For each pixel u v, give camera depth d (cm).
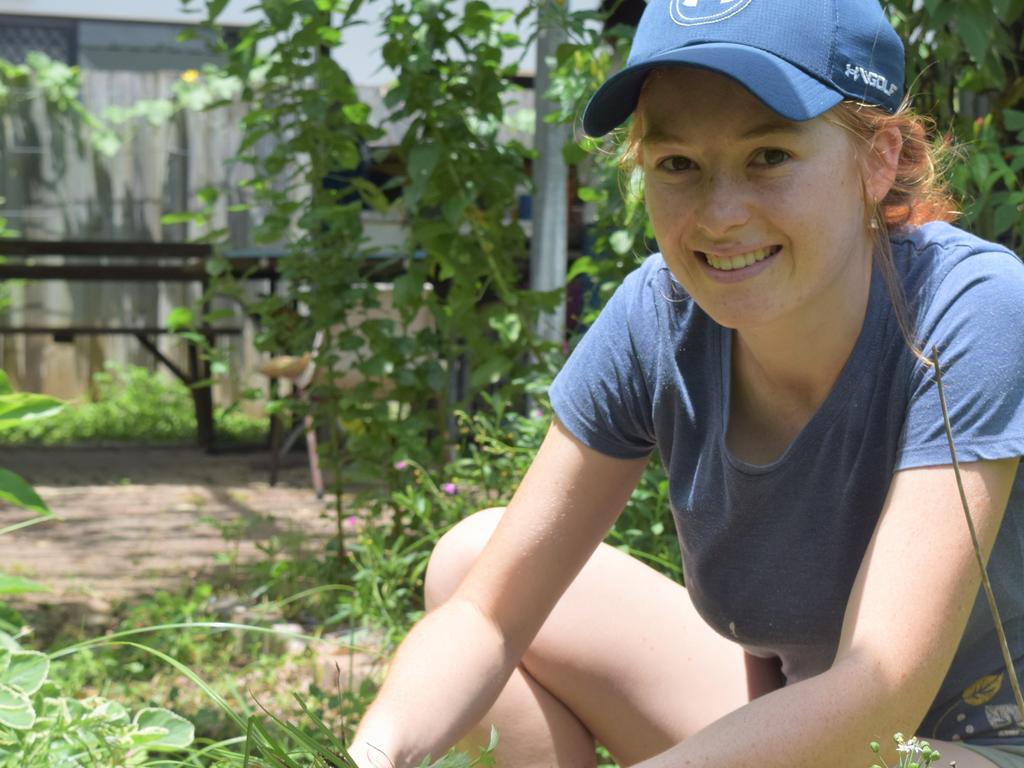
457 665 163
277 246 737
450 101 410
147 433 896
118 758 189
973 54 264
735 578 162
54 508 597
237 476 702
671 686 178
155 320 1005
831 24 134
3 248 745
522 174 413
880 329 144
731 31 134
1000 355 135
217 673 328
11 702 183
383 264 427
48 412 228
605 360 168
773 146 133
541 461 172
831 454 148
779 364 149
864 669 129
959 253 142
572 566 171
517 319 402
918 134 147
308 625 376
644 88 140
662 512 312
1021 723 141
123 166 988
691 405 159
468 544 186
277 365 640
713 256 139
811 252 136
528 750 179
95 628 374
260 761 155
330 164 434
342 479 427
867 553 137
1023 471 143
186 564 470
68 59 1124
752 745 128
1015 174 296
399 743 157
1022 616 150
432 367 421
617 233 349
